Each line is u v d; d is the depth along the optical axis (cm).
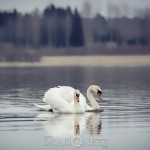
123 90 4584
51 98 3325
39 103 3662
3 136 2578
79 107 3275
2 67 9319
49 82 5512
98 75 6644
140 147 2383
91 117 3108
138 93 4306
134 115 3128
